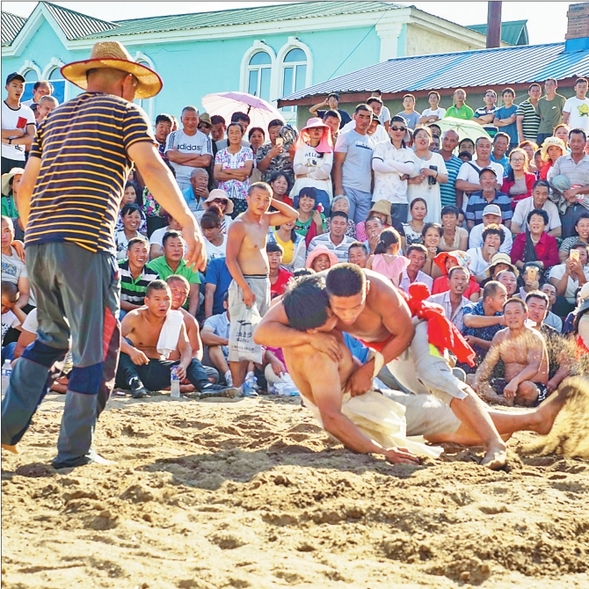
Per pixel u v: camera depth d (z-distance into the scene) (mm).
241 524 4543
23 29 36500
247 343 10727
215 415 8266
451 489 5156
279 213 11070
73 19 37469
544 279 14039
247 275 10750
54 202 5680
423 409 6688
